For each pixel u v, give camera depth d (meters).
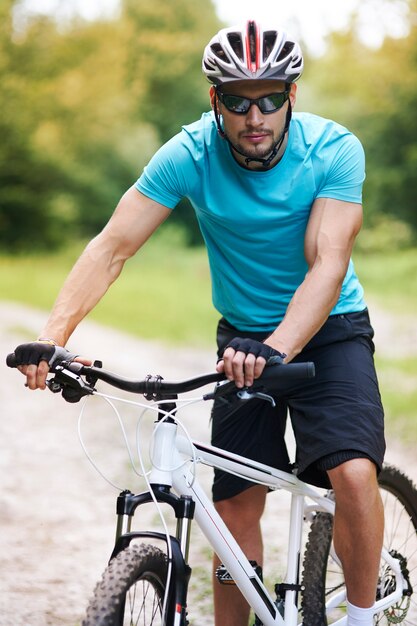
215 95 2.98
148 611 2.92
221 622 3.47
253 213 3.09
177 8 48.16
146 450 7.29
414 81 31.66
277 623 3.11
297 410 3.08
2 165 38.84
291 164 3.07
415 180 31.56
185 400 2.62
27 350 2.64
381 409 3.04
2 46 39.25
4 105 38.75
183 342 14.66
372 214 32.00
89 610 2.32
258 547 3.46
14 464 6.87
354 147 3.10
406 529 3.76
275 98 2.90
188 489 2.74
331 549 3.47
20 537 5.25
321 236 3.02
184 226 40.50
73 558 4.95
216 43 2.94
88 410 8.82
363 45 35.12
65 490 6.23
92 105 40.41
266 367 2.52
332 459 2.91
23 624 4.04
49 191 39.84
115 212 3.15
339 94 35.06
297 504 3.24
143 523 5.52
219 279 3.34
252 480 3.04
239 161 3.05
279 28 2.93
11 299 22.31
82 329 16.48
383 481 3.61
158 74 45.19
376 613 3.36
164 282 26.62
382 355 12.17
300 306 2.85
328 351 3.13
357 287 3.33
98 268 3.06
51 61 40.03
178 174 3.12
